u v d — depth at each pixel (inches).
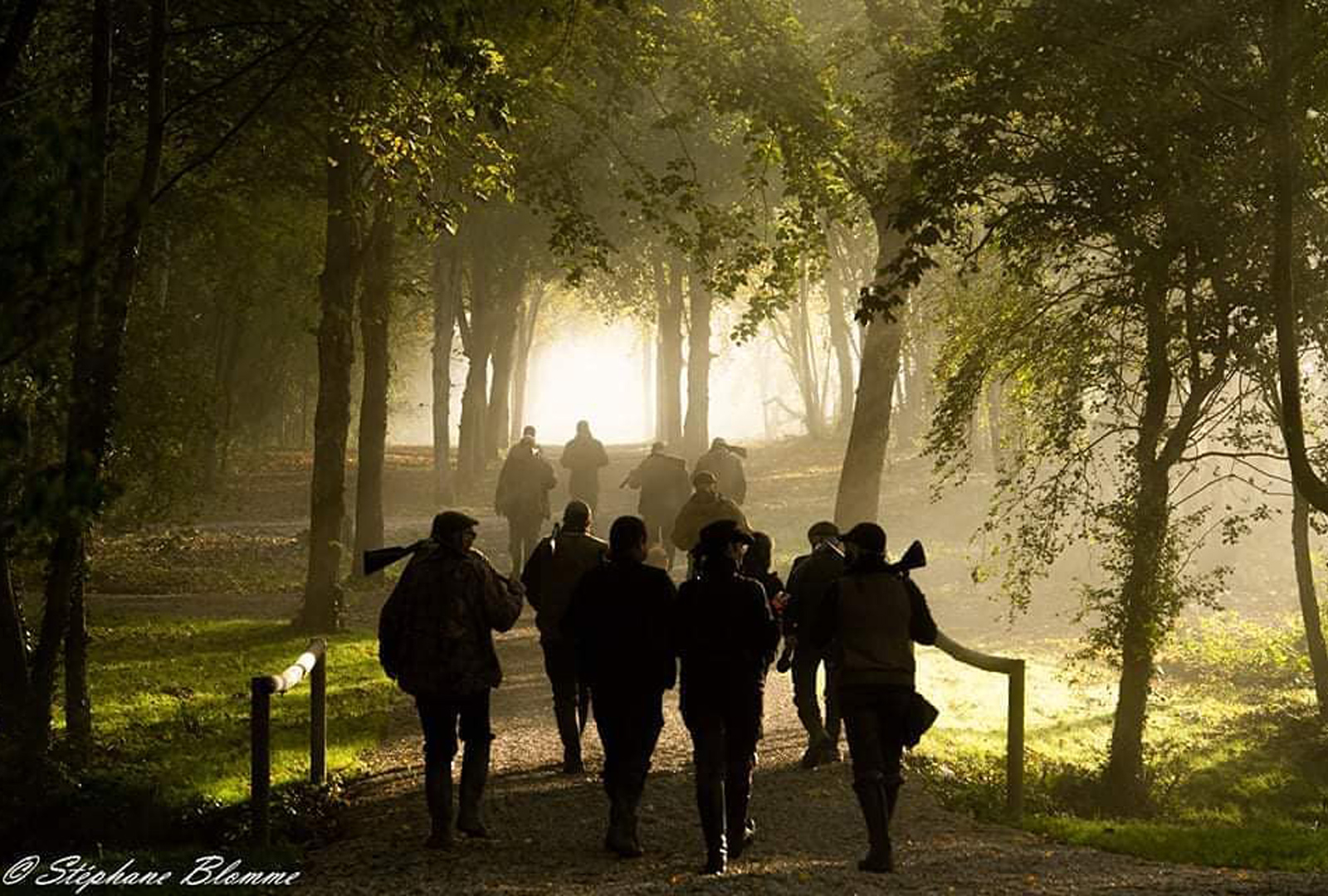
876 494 826.8
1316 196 482.6
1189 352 551.5
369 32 525.3
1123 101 486.0
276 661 735.1
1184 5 477.7
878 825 339.3
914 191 514.6
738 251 768.9
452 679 367.6
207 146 660.1
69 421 395.9
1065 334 563.5
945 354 614.5
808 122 705.0
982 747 561.0
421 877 332.8
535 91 714.8
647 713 358.9
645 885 317.7
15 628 452.4
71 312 280.1
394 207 810.8
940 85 522.0
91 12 544.7
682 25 729.6
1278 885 319.6
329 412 844.6
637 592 358.6
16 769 412.2
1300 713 729.6
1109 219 500.4
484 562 378.9
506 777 466.0
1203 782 602.5
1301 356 528.1
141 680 671.8
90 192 432.5
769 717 581.6
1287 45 424.5
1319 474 534.6
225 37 584.1
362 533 1076.5
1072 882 324.5
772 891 311.9
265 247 920.3
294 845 381.7
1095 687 768.9
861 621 350.9
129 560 1242.0
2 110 425.7
